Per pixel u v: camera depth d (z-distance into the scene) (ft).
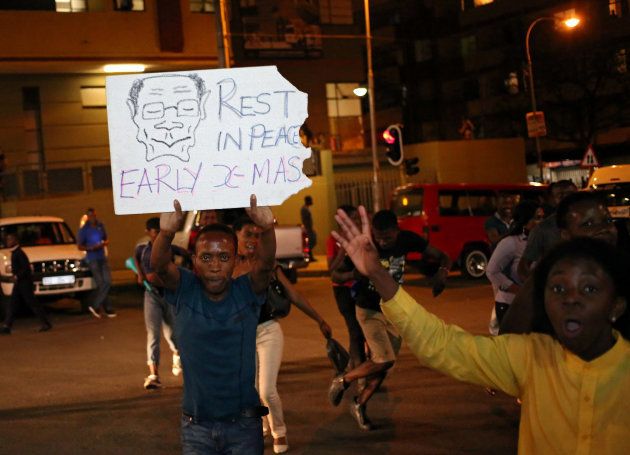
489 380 9.35
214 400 14.51
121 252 93.56
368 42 87.92
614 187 53.57
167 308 33.88
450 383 31.09
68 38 93.61
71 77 99.50
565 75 142.41
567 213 17.22
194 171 14.15
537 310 9.58
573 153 150.10
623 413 8.54
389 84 181.16
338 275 25.34
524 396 9.13
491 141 112.47
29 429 27.91
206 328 14.37
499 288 27.32
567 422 8.69
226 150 14.14
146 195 14.17
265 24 120.88
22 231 64.28
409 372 33.32
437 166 108.68
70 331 52.70
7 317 53.36
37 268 60.03
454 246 71.15
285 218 99.19
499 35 162.71
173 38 97.66
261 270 14.47
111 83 14.19
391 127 73.61
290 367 36.01
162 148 14.15
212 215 40.24
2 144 96.22
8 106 96.63
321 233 100.17
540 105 148.97
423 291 61.87
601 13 141.49
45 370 39.04
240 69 14.16
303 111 14.12
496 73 163.02
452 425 25.52
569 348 8.80
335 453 23.22
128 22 96.02
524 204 27.17
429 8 177.06
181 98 14.17
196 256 14.40
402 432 25.04
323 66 124.36
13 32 91.71
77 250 61.57
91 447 25.35
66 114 99.50
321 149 102.58
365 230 9.96
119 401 31.63
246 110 14.16
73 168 93.50
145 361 40.27
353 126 126.41
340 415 27.50
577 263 8.70
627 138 142.10
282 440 23.54
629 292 8.79
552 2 150.30
